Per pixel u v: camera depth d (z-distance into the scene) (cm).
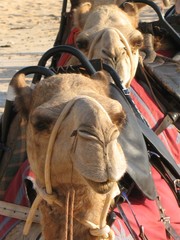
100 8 754
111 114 427
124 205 551
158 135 715
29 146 455
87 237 452
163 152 621
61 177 437
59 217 455
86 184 435
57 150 427
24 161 590
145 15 2502
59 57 840
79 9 800
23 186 571
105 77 480
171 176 629
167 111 744
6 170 589
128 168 541
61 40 976
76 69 593
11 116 576
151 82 772
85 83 462
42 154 443
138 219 549
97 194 443
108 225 502
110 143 395
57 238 456
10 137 587
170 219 588
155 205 573
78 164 401
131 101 614
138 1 826
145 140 613
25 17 2961
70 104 421
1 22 2817
